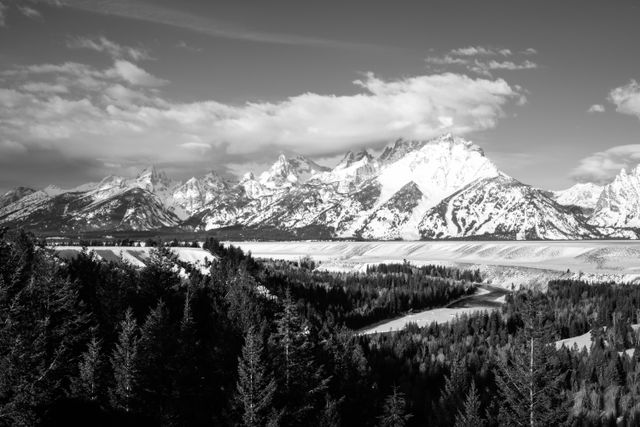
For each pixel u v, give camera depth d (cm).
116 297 9000
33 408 4672
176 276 11806
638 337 12569
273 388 5381
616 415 8594
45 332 5722
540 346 5488
